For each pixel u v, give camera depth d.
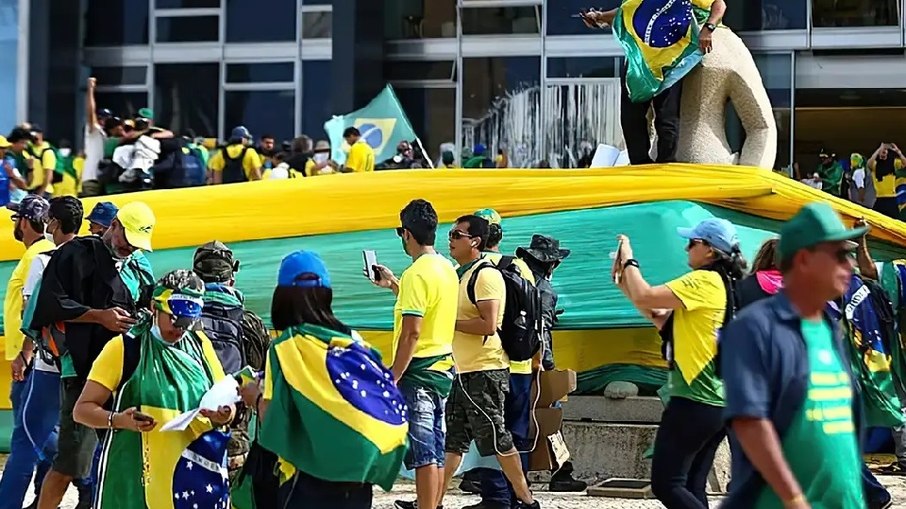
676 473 8.94
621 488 13.34
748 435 5.71
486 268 11.03
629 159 15.93
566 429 14.23
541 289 12.81
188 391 7.79
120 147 21.22
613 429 14.09
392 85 34.53
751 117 15.65
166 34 36.09
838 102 32.50
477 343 11.06
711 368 8.81
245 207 15.41
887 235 15.95
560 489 13.77
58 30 35.22
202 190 15.74
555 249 12.91
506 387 11.18
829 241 5.79
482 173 15.02
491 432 11.04
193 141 23.80
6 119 34.88
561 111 33.56
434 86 34.38
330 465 6.87
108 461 7.79
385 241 14.81
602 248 14.20
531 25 33.91
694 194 14.37
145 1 36.12
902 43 32.09
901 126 32.47
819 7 32.53
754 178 14.48
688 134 15.56
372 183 15.20
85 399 7.79
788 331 5.81
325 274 7.15
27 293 10.99
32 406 10.70
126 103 35.97
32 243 11.59
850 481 5.86
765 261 9.11
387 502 13.02
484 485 11.68
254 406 7.58
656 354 14.09
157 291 7.85
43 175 23.59
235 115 35.72
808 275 5.84
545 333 12.74
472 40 34.22
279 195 15.41
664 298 8.82
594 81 33.47
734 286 8.89
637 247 14.05
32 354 11.34
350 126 25.27
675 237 13.99
